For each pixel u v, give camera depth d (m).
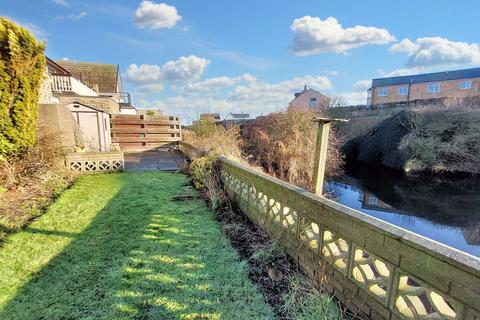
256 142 10.70
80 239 3.04
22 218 3.50
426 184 9.46
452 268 1.12
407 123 12.02
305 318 1.78
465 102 14.30
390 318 1.51
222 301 2.02
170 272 2.40
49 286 2.18
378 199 7.80
